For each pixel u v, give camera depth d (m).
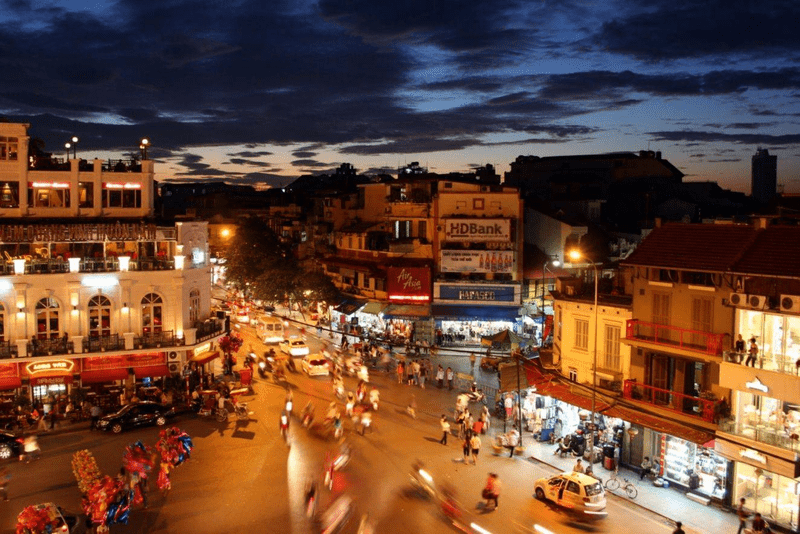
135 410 36.78
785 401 25.73
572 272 58.38
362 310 58.34
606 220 72.62
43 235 40.44
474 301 55.50
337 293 63.88
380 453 33.12
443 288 55.62
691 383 29.73
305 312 69.44
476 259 55.66
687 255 30.03
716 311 28.80
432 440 35.28
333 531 24.78
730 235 29.98
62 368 39.06
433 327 56.19
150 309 42.12
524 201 61.09
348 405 39.31
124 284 41.09
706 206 79.06
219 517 26.03
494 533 24.80
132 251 44.09
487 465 31.84
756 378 26.38
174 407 39.84
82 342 39.62
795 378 25.27
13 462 31.91
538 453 33.56
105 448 33.75
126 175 45.69
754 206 78.94
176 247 43.38
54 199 44.09
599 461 32.25
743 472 27.20
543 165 88.75
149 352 41.38
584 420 33.88
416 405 41.38
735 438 26.62
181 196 137.00
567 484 26.72
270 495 28.09
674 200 75.25
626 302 34.19
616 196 78.25
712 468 28.56
